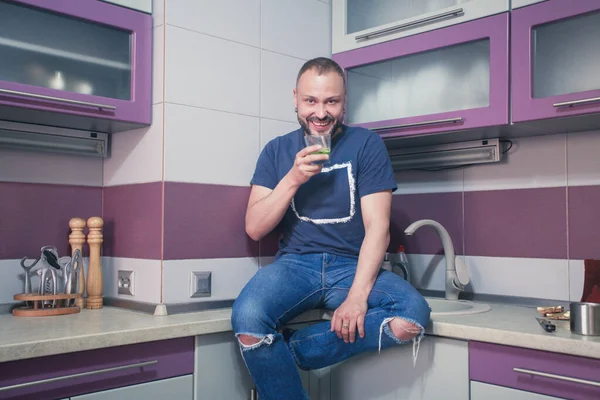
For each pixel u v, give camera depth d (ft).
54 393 4.56
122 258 6.49
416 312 5.30
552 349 4.68
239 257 6.57
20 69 5.48
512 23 5.98
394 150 7.86
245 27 6.70
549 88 5.81
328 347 5.57
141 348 5.10
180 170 6.09
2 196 6.27
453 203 7.50
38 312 5.80
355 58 7.29
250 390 5.92
